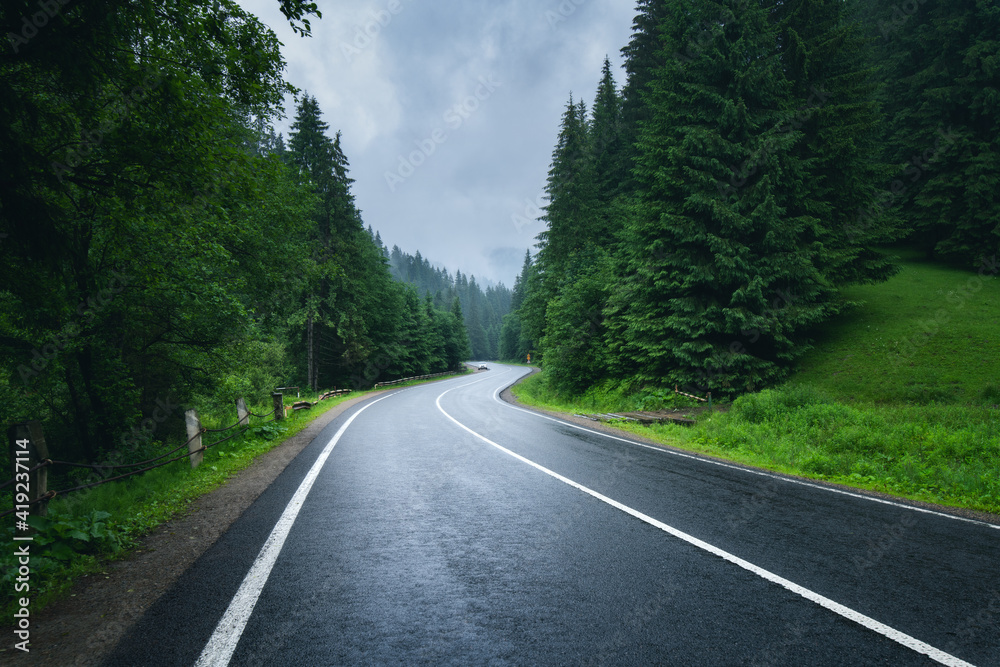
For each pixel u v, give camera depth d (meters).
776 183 17.06
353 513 5.25
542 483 6.72
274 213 12.98
